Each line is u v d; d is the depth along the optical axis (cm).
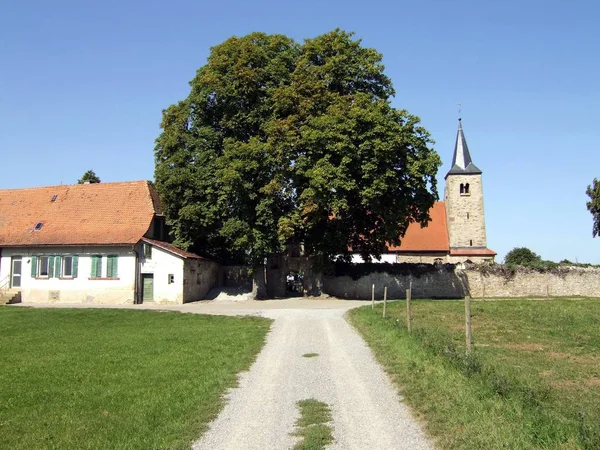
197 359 1548
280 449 802
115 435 874
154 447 816
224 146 3894
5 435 882
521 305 3156
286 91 3756
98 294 4106
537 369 1421
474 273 4862
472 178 6650
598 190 5972
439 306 3047
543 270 4938
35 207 4631
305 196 3525
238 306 3600
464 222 6594
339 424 909
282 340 1903
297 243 4459
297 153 3734
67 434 882
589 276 4947
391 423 905
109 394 1142
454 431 823
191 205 3975
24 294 4266
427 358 1338
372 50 4009
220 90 3891
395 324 2075
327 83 3912
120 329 2434
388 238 3988
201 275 4356
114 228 4234
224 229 3834
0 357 1656
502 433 779
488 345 1805
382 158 3516
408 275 4716
